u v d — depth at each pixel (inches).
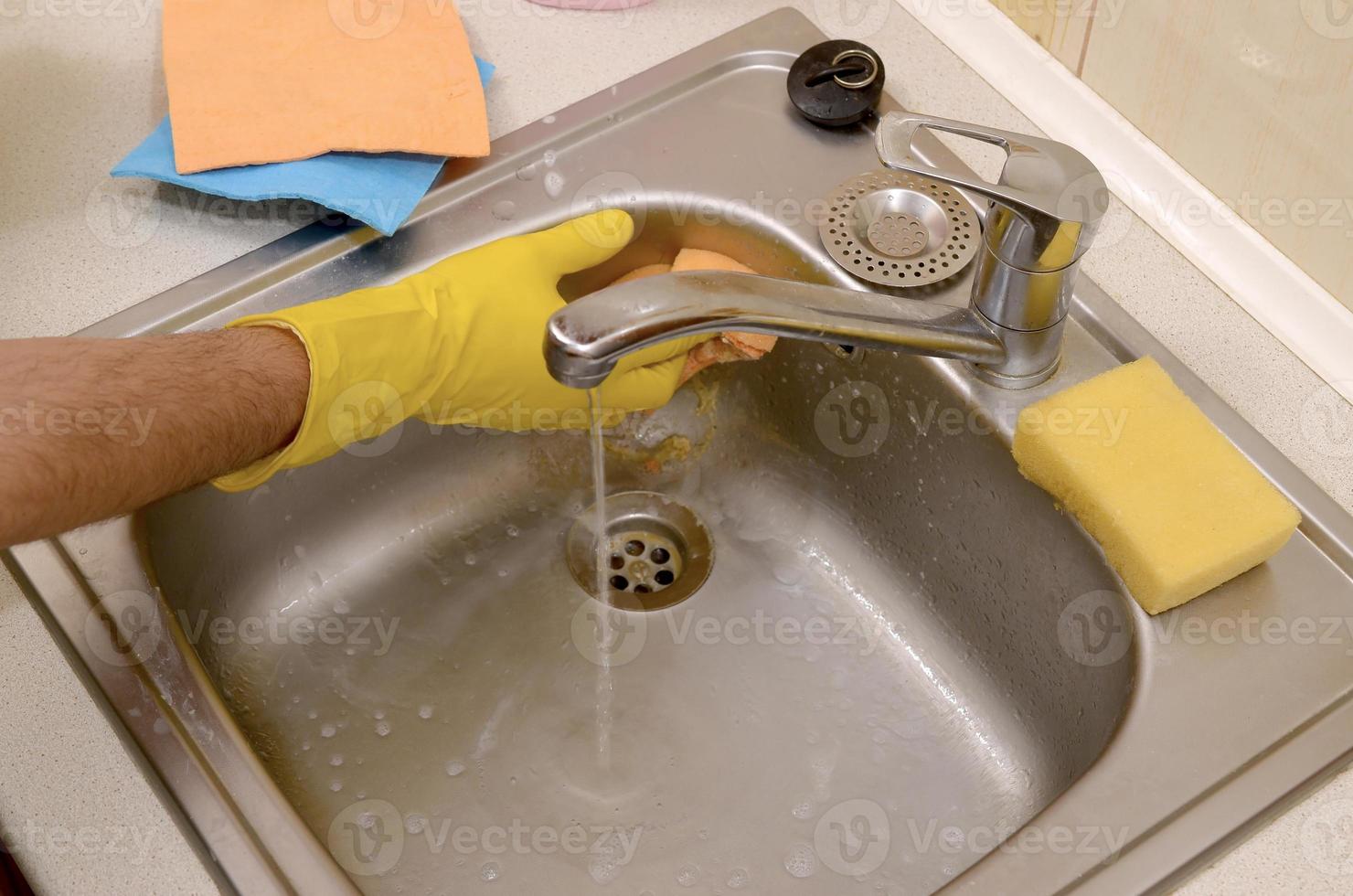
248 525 29.8
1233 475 25.0
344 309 26.0
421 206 31.3
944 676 30.5
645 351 29.6
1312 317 28.4
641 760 29.1
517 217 31.2
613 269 32.9
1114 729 23.8
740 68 34.3
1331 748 22.7
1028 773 28.5
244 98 31.0
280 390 24.5
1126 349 28.3
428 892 26.7
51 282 30.0
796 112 33.2
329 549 31.8
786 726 29.8
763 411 33.9
